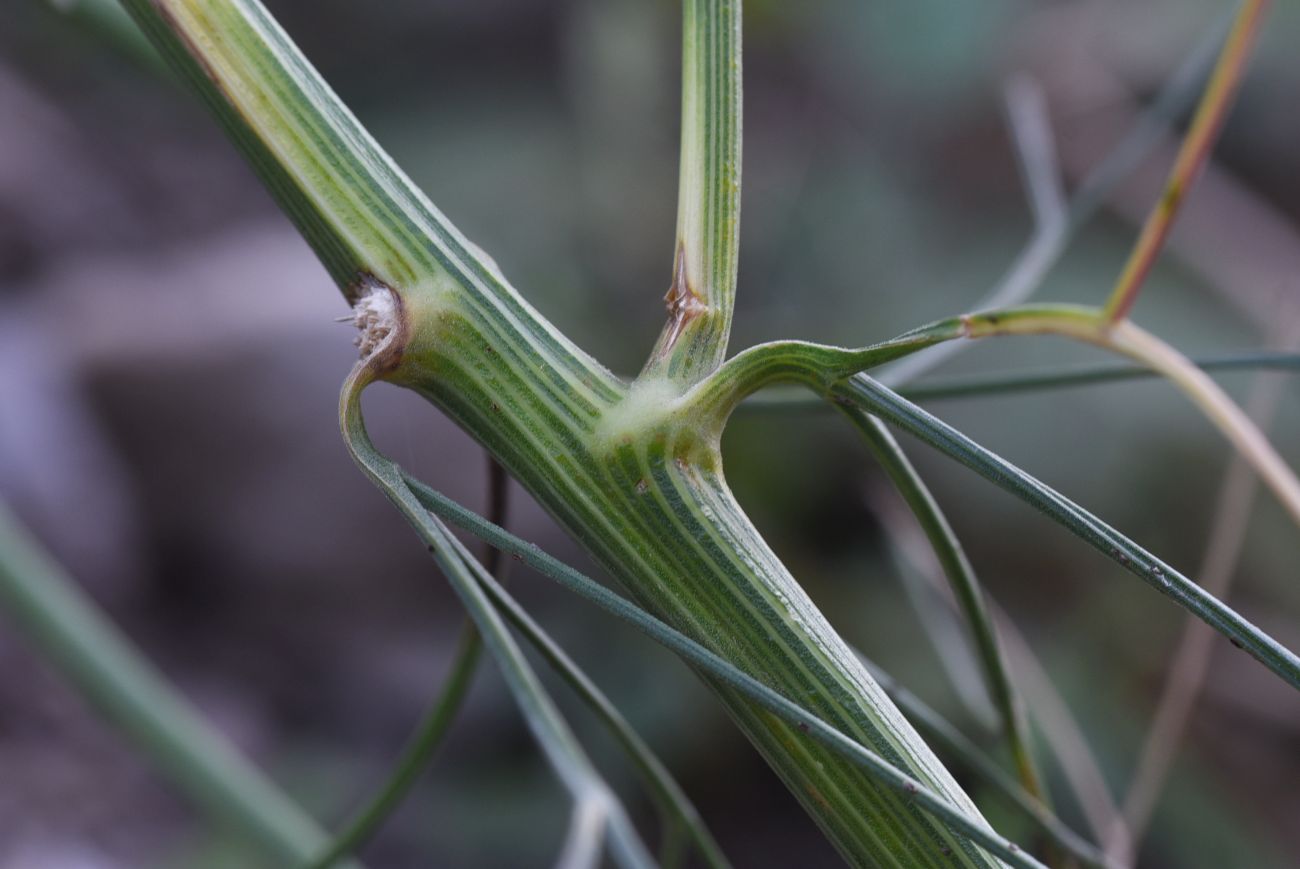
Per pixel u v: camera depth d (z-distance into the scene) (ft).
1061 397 1.79
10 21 2.78
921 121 2.34
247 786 0.84
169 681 1.98
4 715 1.78
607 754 1.67
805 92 2.45
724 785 1.68
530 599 1.85
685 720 1.66
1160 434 1.75
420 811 1.71
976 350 1.83
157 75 0.64
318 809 1.76
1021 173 2.28
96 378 2.15
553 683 1.71
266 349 2.20
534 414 0.44
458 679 0.50
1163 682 1.64
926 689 1.56
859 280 2.16
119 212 2.65
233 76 0.44
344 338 2.26
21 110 2.69
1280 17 2.46
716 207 0.44
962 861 0.44
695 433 0.44
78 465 2.09
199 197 2.80
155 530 2.14
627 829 0.51
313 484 2.15
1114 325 0.51
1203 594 0.43
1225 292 1.90
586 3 2.57
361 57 2.98
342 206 0.44
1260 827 1.52
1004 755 0.59
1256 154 2.43
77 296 2.29
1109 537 0.43
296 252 2.45
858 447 1.75
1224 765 1.57
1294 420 1.76
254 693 2.00
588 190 2.24
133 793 1.73
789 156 2.38
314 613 2.11
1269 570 1.70
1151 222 0.50
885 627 1.64
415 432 2.08
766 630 0.44
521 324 0.44
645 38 2.25
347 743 1.95
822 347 0.44
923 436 0.43
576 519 0.44
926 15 2.25
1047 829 0.50
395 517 2.15
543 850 1.65
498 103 2.78
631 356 2.10
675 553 0.44
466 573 0.43
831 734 0.42
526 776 1.73
